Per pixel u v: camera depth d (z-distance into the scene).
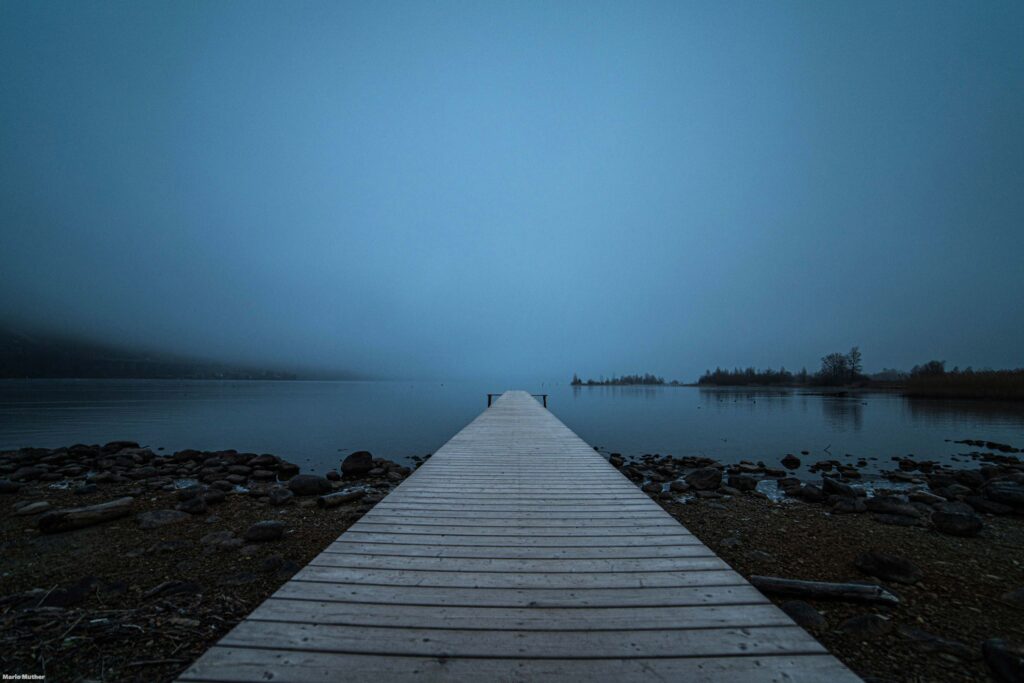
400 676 1.89
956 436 17.72
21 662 2.77
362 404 41.84
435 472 6.08
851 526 5.96
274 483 9.16
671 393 67.88
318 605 2.46
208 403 42.53
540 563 3.09
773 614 2.42
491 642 2.14
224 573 4.28
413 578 2.83
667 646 2.12
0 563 4.57
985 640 3.10
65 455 11.49
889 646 3.01
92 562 4.57
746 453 13.85
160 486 8.27
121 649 2.93
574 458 7.11
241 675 1.87
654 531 3.77
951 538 5.46
